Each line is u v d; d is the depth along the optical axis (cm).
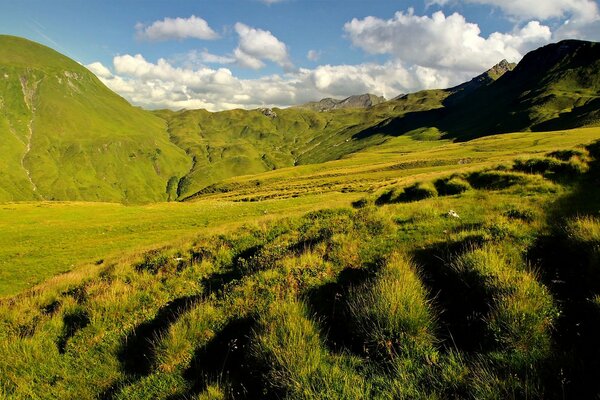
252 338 812
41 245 4031
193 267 1519
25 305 1493
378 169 13600
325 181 11938
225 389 716
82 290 1514
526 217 1307
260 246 1666
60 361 987
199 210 5584
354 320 802
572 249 934
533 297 745
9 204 7512
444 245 1133
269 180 17488
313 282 1057
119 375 903
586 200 1425
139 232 4353
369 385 636
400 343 717
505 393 553
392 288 809
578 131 16050
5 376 941
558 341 660
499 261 898
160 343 899
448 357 663
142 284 1421
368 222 1476
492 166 2325
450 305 836
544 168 2061
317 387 642
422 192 2262
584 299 748
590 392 539
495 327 690
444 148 19425
